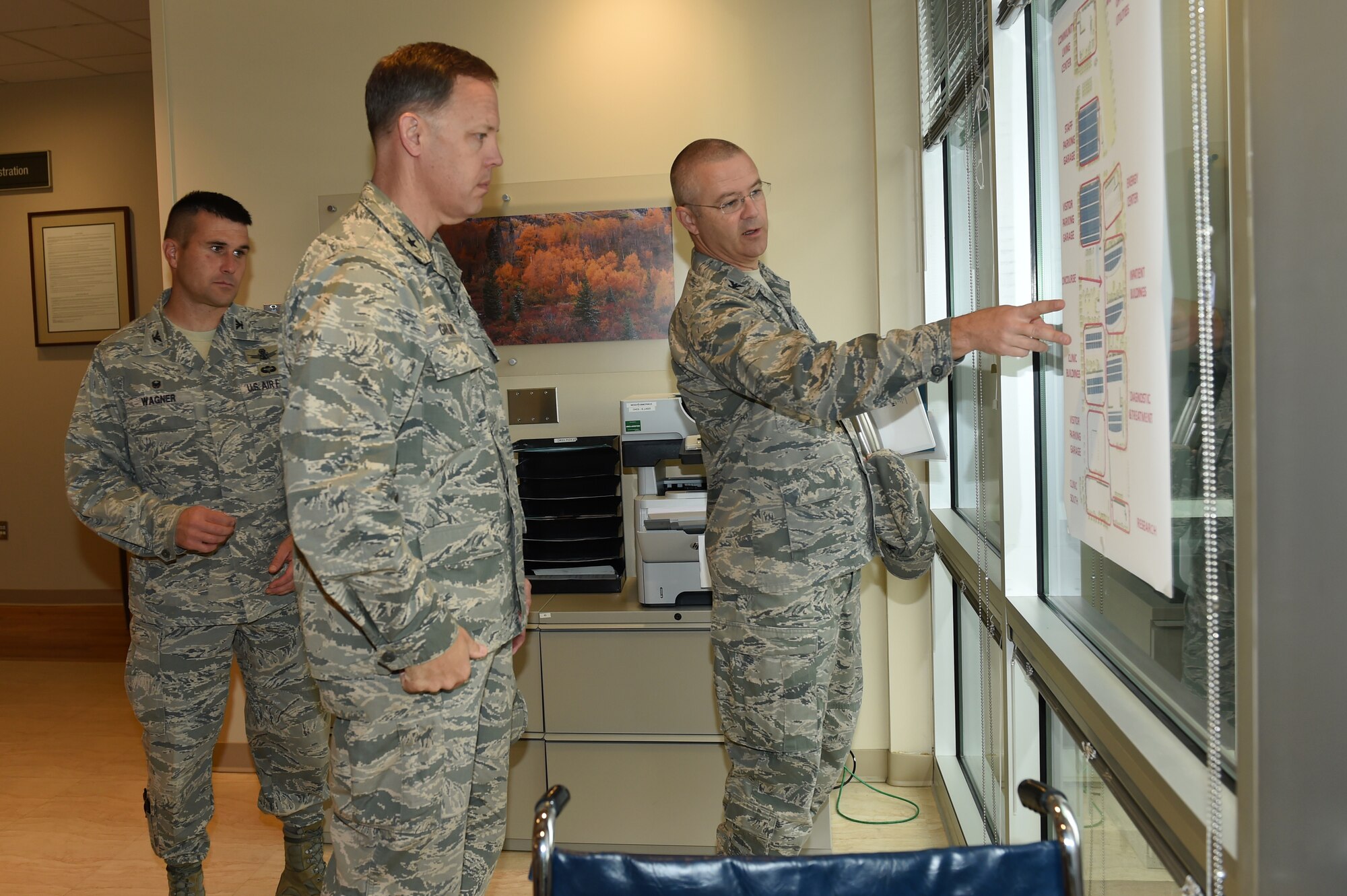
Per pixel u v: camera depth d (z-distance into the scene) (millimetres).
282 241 3207
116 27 4656
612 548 2789
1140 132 1069
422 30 3105
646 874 941
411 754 1396
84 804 3008
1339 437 710
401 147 1466
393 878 1415
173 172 3234
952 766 2818
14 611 5625
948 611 2863
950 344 1312
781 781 1827
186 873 2186
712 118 3008
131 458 2174
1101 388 1255
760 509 1795
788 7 2967
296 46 3162
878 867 941
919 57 2768
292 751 2244
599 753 2631
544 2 3049
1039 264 1672
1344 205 697
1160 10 1001
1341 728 726
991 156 1696
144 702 2133
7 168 5562
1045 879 922
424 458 1401
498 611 1493
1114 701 1233
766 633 1786
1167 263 1032
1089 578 1550
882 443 1913
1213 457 903
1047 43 1596
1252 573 731
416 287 1408
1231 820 860
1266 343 717
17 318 5637
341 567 1251
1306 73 695
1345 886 732
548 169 3078
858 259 2986
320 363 1272
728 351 1617
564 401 3131
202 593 2135
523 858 2662
